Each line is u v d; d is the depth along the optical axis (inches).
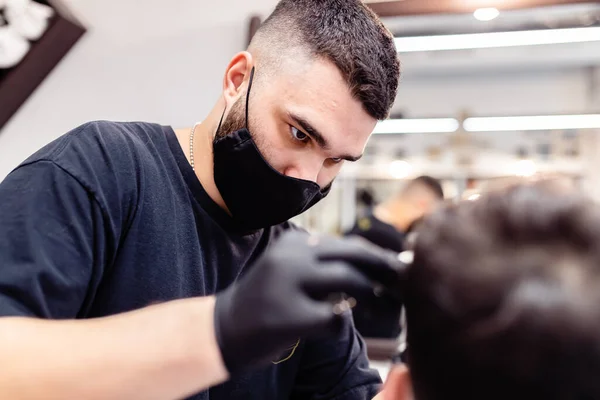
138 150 31.6
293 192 32.2
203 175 34.5
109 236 28.4
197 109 69.1
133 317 20.0
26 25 67.6
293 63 30.7
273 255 18.0
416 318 16.2
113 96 71.0
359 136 31.4
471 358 14.5
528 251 14.9
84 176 27.4
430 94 77.1
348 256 18.3
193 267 32.3
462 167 76.0
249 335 17.1
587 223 15.0
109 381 18.3
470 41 68.9
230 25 68.8
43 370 18.6
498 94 75.9
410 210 67.9
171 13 70.2
